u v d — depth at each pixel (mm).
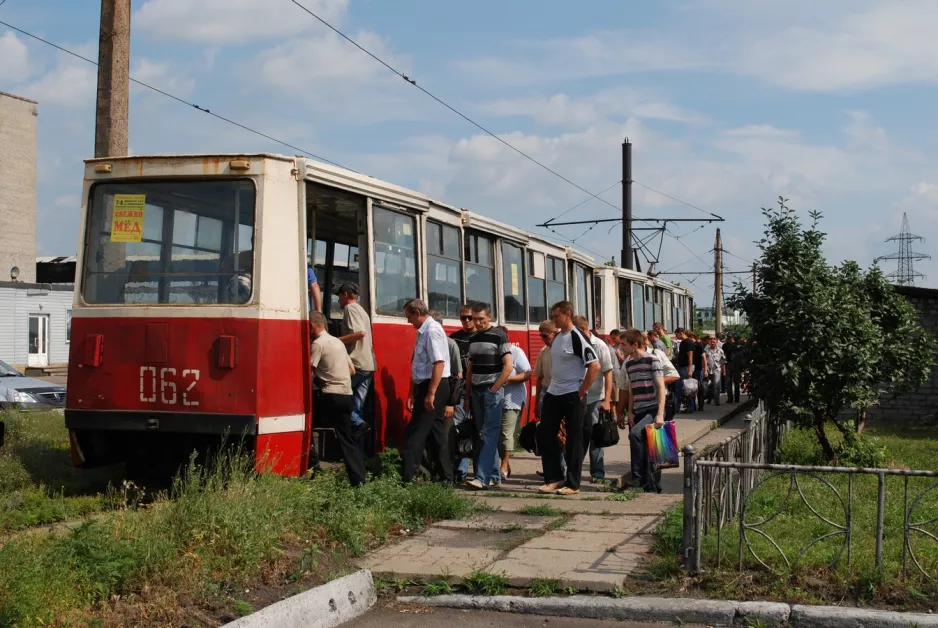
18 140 56031
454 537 8336
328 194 11148
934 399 23125
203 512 7383
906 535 6730
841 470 6906
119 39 12477
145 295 10008
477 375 11195
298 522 7910
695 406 23562
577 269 21797
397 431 12008
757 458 11672
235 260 9750
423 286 12727
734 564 7055
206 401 9539
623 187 35531
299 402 9836
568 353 10641
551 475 10906
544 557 7473
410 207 12430
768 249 14023
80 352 10000
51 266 59531
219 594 6418
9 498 9242
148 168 10086
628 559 7387
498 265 16156
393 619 6527
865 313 14086
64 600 5863
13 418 14281
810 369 13523
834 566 6910
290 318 9844
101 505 9289
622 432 18203
